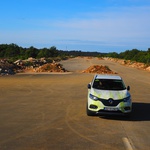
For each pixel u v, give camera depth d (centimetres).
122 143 864
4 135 926
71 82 2838
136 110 1458
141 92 2191
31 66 5138
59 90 2191
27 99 1716
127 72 4603
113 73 4259
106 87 1314
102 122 1154
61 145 827
